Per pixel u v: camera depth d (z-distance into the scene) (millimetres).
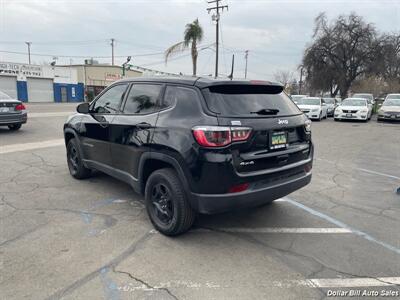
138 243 3658
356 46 40875
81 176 5812
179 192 3559
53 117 17906
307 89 50438
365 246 3725
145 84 4215
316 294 2855
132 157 4141
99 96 5098
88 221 4191
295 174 3963
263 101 3768
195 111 3420
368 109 20234
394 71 45906
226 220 4355
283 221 4363
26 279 2955
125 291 2826
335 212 4719
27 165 6914
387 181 6398
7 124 11133
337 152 9469
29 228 3955
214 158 3209
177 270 3154
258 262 3338
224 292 2842
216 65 28266
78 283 2916
